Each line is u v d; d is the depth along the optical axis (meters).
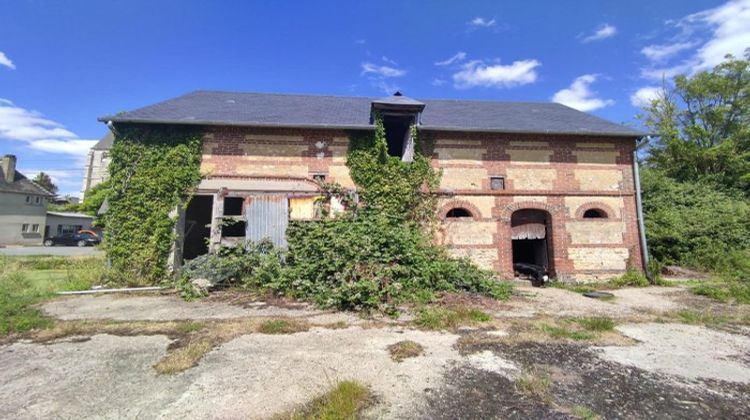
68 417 3.25
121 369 4.28
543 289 10.60
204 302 7.83
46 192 35.88
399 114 11.82
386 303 7.23
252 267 9.20
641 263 11.95
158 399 3.56
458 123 12.30
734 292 9.09
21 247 27.11
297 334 5.64
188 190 10.66
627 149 12.52
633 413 3.43
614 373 4.33
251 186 10.86
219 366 4.36
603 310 7.62
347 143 11.66
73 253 20.86
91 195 36.44
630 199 12.27
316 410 3.34
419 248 9.48
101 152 41.97
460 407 3.47
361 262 8.04
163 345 5.09
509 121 12.84
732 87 22.30
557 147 12.26
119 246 10.16
